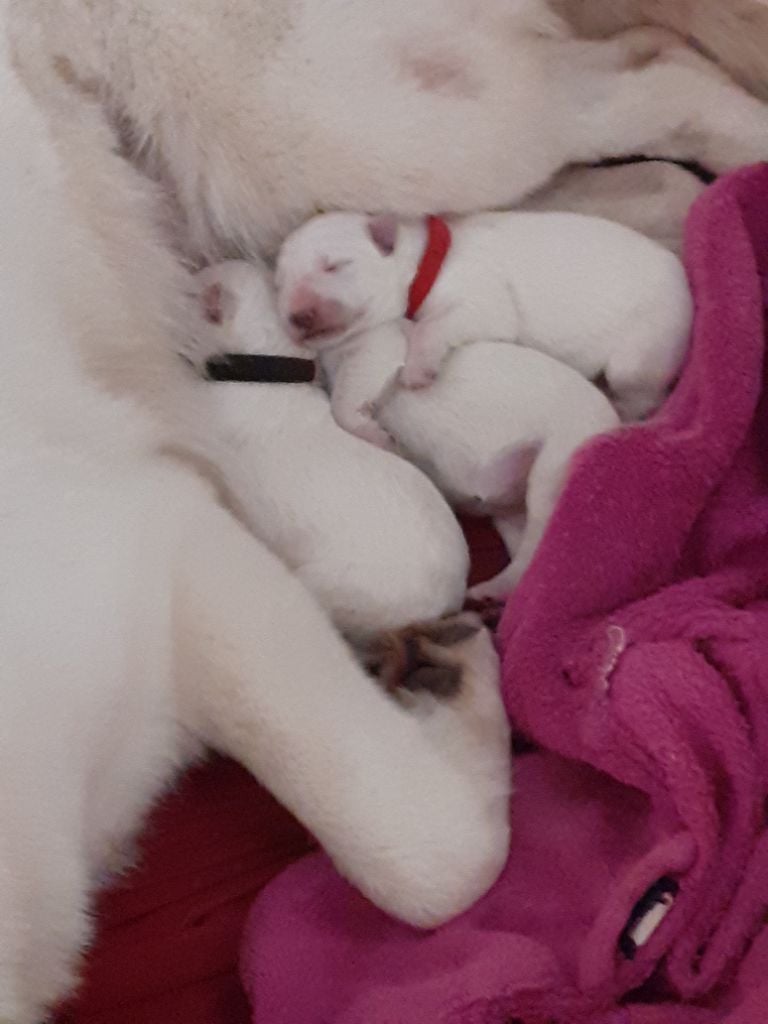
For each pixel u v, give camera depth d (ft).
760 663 1.75
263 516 1.94
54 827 1.52
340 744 1.69
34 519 1.59
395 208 2.10
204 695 1.70
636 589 1.93
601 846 1.80
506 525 2.15
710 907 1.66
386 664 1.91
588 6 2.21
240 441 2.00
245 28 1.93
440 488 2.11
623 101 2.19
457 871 1.70
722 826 1.70
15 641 1.52
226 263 2.10
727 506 2.02
